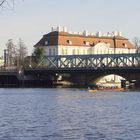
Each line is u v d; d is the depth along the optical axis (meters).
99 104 114.00
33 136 64.44
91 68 198.25
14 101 122.88
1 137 63.69
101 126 73.38
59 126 73.38
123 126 73.25
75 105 110.75
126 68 188.50
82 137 63.78
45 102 119.62
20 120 80.50
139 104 113.50
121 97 139.88
